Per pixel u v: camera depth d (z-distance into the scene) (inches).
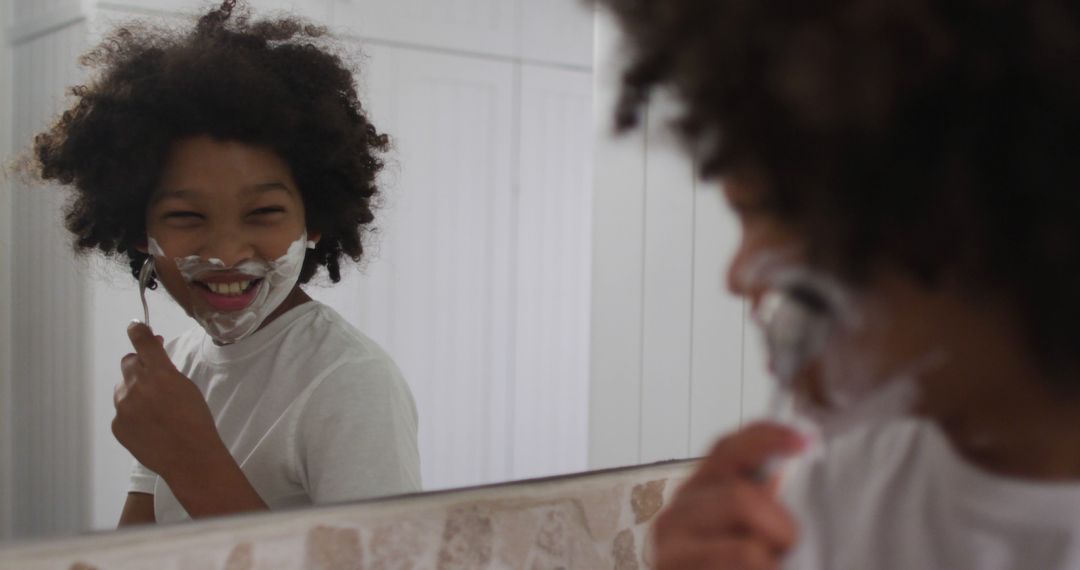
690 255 28.0
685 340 28.7
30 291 21.6
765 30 12.2
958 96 12.0
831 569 19.5
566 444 26.7
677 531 15.1
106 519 21.9
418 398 25.0
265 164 24.1
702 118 13.7
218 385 23.6
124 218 22.9
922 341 13.9
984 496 16.3
